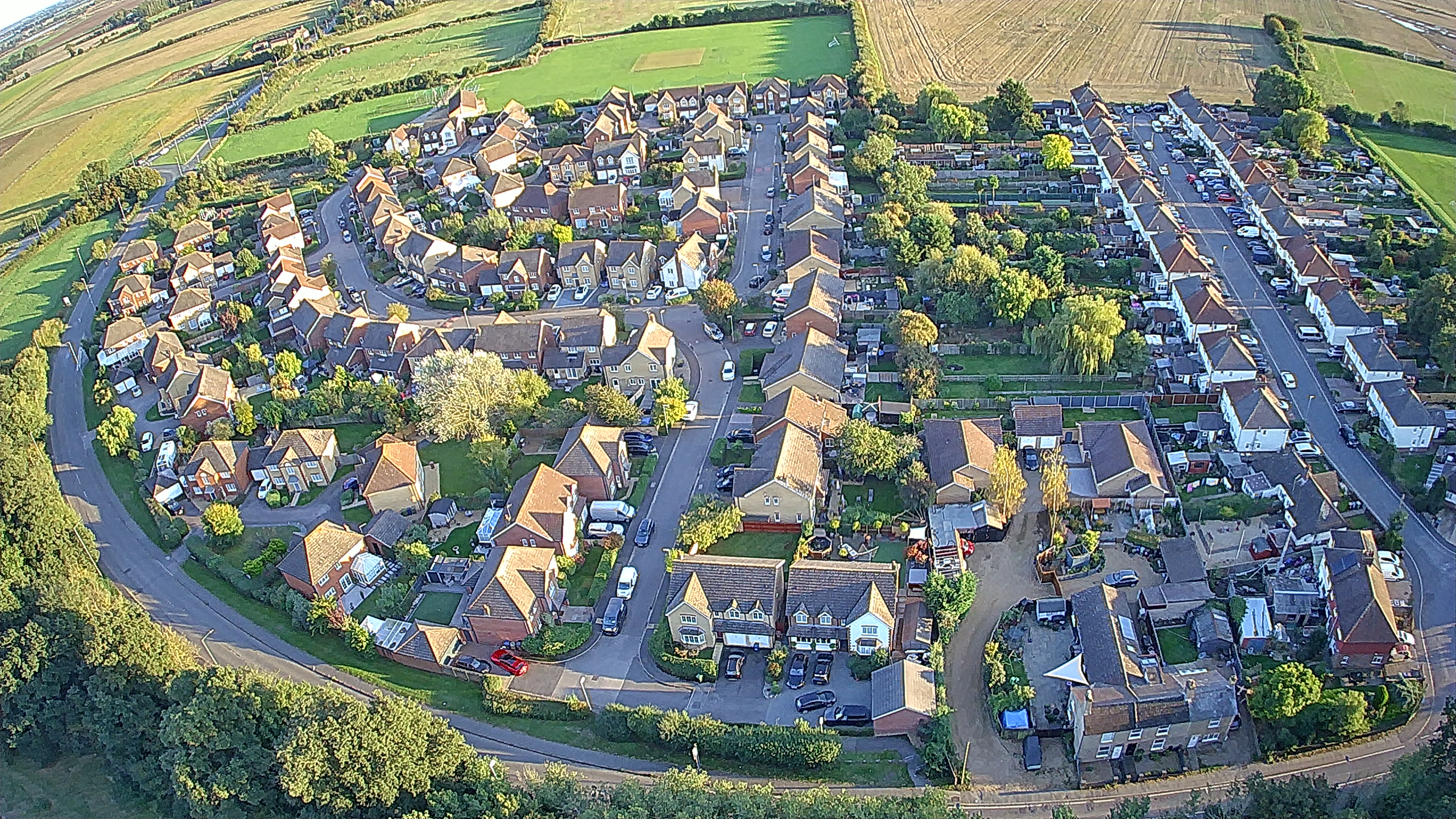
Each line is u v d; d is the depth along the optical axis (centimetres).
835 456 13412
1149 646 10512
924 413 14312
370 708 9650
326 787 9212
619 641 11406
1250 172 19250
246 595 12750
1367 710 9412
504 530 12269
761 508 12475
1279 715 9281
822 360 14750
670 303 18225
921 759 9650
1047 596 11375
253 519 14025
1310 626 10475
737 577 10988
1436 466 12250
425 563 12481
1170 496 12188
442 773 9481
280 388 16462
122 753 10419
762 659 11025
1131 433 12756
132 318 19000
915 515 12475
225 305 19288
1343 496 12069
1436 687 9794
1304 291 16112
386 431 15362
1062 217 18712
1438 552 11269
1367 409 13488
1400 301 15612
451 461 14662
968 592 10888
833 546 12162
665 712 10119
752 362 15875
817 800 8800
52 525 12675
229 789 9438
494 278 19075
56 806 10594
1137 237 18150
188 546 13562
